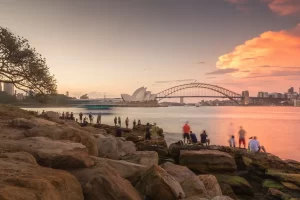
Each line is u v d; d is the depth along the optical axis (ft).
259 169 61.52
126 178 34.99
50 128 39.63
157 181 30.71
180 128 217.97
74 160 29.43
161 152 72.33
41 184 19.75
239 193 54.44
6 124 49.96
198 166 59.67
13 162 24.40
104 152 48.88
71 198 22.97
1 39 91.45
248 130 212.23
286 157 96.94
